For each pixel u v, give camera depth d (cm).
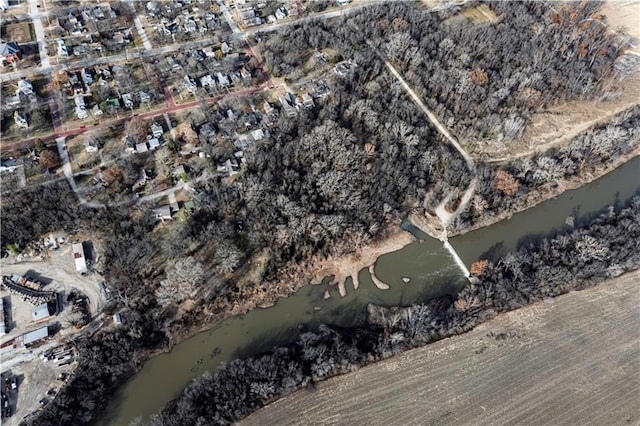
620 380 12600
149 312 13338
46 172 15788
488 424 11794
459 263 15288
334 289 14512
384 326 13538
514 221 16400
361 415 11806
